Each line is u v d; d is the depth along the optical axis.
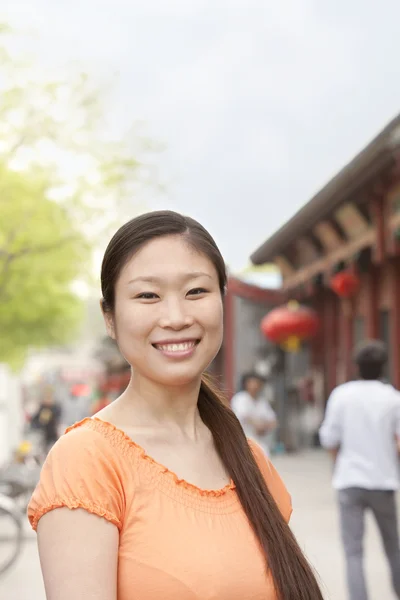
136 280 1.97
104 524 1.78
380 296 17.27
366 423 6.40
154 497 1.85
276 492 2.29
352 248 16.28
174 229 1.99
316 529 10.96
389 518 6.38
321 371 23.38
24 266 17.73
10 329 28.62
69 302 29.83
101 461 1.84
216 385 2.26
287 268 23.97
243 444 2.12
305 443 22.55
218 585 1.81
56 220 16.86
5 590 8.24
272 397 21.33
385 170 12.93
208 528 1.87
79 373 51.34
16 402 24.31
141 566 1.79
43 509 1.79
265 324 20.06
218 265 2.03
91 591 1.73
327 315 22.64
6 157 16.20
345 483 6.41
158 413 2.01
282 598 1.90
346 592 7.59
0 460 22.06
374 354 6.50
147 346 1.97
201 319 1.98
